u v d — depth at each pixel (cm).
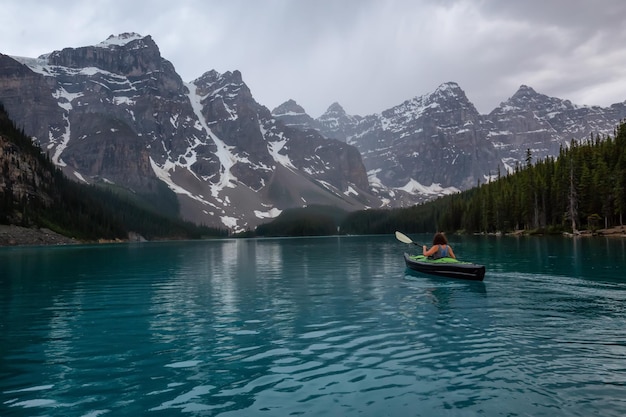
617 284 2064
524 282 2169
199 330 1284
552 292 1852
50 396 773
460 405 700
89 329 1318
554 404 695
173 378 862
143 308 1686
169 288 2306
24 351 1072
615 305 1552
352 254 5475
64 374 895
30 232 14062
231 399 748
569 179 10800
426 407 695
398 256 4828
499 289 1966
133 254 6781
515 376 827
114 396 770
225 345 1108
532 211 11694
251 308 1647
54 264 4347
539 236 10056
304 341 1134
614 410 669
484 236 11725
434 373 859
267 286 2325
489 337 1123
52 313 1596
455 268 2378
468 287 2056
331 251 6550
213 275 3034
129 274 3172
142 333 1255
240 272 3266
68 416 686
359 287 2175
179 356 1015
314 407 705
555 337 1110
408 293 1919
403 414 669
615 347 1012
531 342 1066
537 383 789
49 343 1149
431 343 1082
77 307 1722
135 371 909
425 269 2647
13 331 1299
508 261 3359
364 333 1205
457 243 7119
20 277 2978
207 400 745
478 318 1360
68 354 1043
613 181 10000
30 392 793
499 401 711
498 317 1369
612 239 7375
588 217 9988
